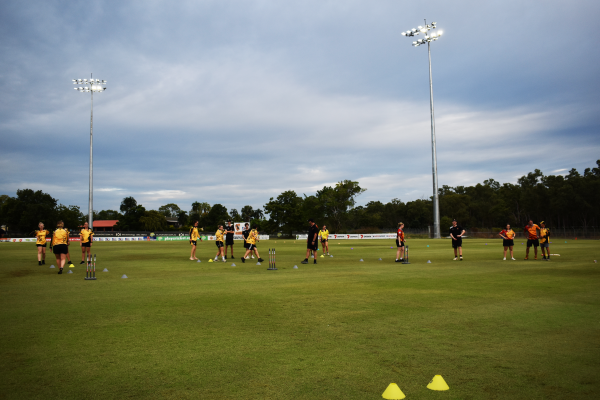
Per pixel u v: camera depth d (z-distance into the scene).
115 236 73.94
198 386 4.47
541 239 21.73
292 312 8.28
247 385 4.50
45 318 7.80
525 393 4.27
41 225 20.28
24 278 14.35
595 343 6.02
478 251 29.91
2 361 5.30
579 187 76.19
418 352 5.62
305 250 33.44
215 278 14.00
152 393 4.29
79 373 4.88
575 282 12.62
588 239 60.41
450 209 108.75
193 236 22.47
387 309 8.54
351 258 23.67
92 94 61.09
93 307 8.88
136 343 6.10
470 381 4.59
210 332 6.73
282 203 89.31
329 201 90.81
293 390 4.36
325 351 5.69
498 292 10.70
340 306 8.89
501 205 94.62
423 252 29.14
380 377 4.72
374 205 126.25
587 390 4.34
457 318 7.68
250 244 20.59
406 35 62.78
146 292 10.94
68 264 19.83
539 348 5.79
